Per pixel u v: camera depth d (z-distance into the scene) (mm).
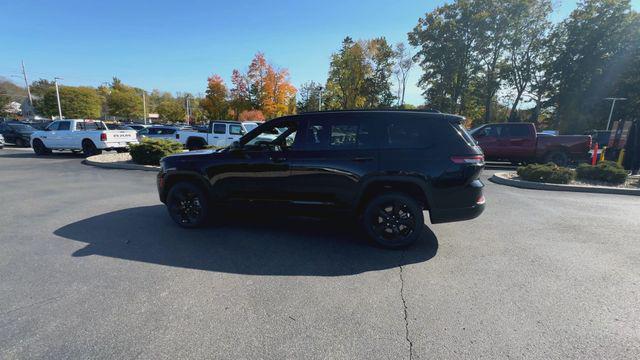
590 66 37719
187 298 3121
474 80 42156
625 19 36219
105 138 15977
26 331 2592
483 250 4469
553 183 9391
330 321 2773
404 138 4383
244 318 2801
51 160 14961
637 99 36812
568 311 2961
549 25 38594
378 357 2340
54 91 62312
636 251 4457
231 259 4082
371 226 4500
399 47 50062
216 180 5039
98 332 2588
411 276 3654
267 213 4938
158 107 76812
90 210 6395
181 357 2318
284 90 46562
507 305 3053
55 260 3979
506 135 14125
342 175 4469
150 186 8953
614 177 9438
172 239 4785
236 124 16672
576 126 39281
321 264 3963
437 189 4258
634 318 2854
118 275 3590
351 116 4555
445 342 2508
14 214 6070
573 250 4484
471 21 38375
